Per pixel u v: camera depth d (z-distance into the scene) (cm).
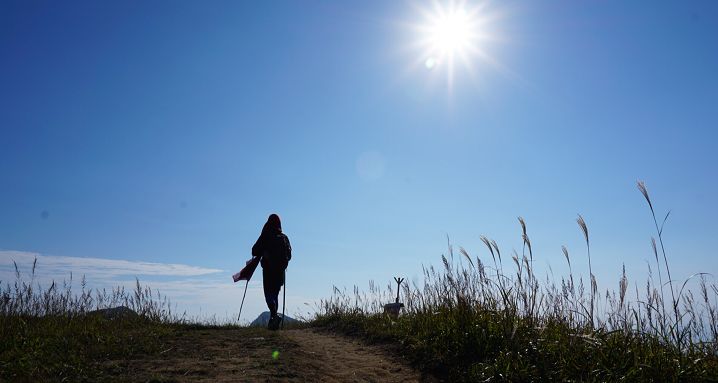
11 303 841
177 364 604
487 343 648
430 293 873
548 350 592
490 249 732
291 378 561
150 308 1023
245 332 888
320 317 1206
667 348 550
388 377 612
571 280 667
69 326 802
